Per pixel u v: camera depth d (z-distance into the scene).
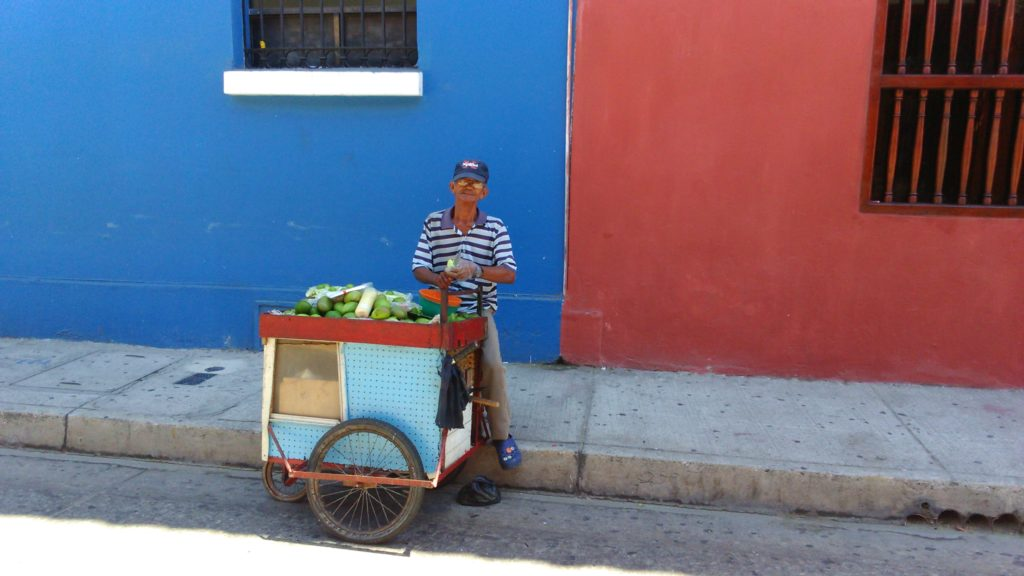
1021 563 3.23
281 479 3.89
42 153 5.60
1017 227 4.64
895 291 4.82
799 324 4.95
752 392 4.77
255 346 5.59
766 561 3.22
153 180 5.52
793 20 4.67
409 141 5.20
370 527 3.38
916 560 3.25
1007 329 4.74
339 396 3.35
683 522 3.59
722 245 4.94
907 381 4.90
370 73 5.07
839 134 4.72
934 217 4.71
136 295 5.65
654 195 4.96
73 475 4.04
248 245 5.49
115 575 3.04
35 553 3.21
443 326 3.13
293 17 5.42
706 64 4.78
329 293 3.45
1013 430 4.16
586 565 3.17
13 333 5.86
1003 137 4.74
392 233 5.31
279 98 5.27
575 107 4.95
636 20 4.81
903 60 4.62
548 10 4.91
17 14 5.45
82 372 5.10
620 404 4.53
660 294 5.06
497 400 3.66
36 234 5.72
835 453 3.85
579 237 5.09
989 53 4.75
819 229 4.83
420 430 3.29
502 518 3.60
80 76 5.46
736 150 4.83
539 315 5.21
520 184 5.11
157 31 5.34
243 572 3.07
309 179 5.35
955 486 3.54
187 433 4.21
